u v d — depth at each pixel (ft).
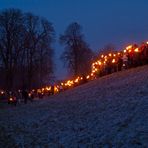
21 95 222.48
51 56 285.84
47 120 93.45
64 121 85.61
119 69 148.15
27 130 87.30
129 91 91.15
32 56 274.36
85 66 272.72
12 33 265.95
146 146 50.01
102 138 60.03
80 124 76.43
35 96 248.52
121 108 75.92
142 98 78.13
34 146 68.08
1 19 264.93
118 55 148.87
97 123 71.67
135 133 56.18
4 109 161.89
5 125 101.76
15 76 273.13
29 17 273.54
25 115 115.85
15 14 267.59
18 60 270.67
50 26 280.92
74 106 100.94
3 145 73.67
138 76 110.63
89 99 102.63
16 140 77.30
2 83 270.05
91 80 162.91
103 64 158.61
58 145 64.44
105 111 79.41
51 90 209.36
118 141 55.42
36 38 276.21
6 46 264.72
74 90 142.00
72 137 67.56
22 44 270.67
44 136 75.77
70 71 274.57
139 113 66.59
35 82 278.05
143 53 135.95
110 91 102.06
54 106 116.47
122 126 62.44
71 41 275.18
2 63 265.95
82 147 59.00
